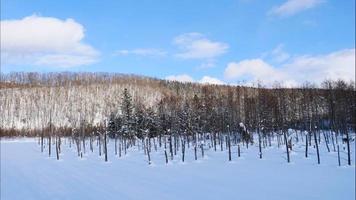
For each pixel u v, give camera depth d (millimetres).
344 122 111438
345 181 58062
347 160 78188
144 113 131000
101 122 183625
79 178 67875
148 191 52469
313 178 61531
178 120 113688
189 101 151250
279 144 102062
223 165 80500
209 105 120188
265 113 117875
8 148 144250
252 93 147625
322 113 127812
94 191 53156
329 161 78625
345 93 121438
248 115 123688
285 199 47094
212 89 192750
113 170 79562
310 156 85625
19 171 80875
